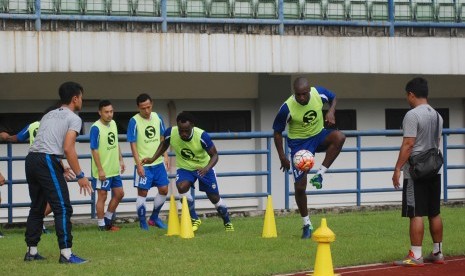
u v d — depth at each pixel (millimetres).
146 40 18719
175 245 13617
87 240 14500
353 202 22203
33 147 11805
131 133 16469
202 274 10805
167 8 19203
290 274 11008
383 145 22547
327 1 20172
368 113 22359
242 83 20797
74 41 18297
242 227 16344
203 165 15109
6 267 11508
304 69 19766
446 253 12656
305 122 13914
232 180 21469
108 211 16500
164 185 16703
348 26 20250
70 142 11633
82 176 11742
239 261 11836
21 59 18047
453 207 19984
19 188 20141
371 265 11758
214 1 19453
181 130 14742
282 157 14273
